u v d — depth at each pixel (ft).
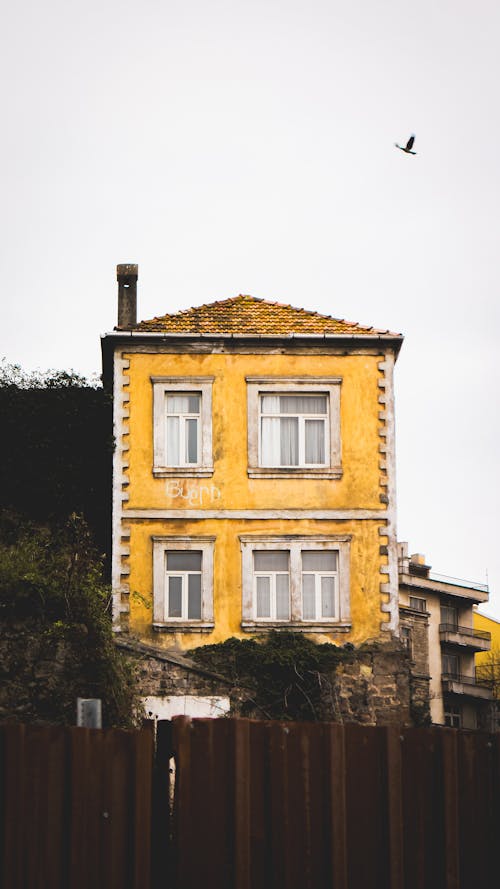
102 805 41.63
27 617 71.15
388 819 43.62
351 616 93.09
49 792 40.96
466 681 215.10
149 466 94.73
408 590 207.82
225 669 90.74
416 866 44.09
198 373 96.48
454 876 44.21
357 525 94.84
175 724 43.24
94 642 71.67
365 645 92.48
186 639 91.81
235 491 94.79
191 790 42.88
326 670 91.25
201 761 43.11
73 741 41.34
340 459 95.81
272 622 92.48
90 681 70.79
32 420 95.30
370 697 91.25
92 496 95.61
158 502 94.22
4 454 94.43
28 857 40.29
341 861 42.91
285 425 96.68
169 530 93.76
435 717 207.00
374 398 96.89
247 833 42.55
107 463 96.17
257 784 43.32
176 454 95.61
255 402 96.27
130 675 75.00
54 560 79.51
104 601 86.33
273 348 97.19
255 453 95.45
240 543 93.97
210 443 95.40
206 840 42.57
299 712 89.81
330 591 94.22
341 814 43.21
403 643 92.89
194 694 86.58
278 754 43.39
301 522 94.58
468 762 45.50
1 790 40.47
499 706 217.36
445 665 212.23
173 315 99.71
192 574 93.66
